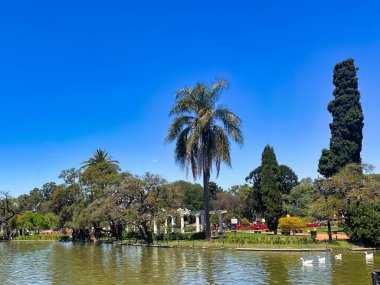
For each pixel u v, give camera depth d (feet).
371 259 93.56
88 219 208.95
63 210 254.06
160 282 69.15
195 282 68.13
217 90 158.71
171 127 158.81
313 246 123.54
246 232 201.77
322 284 62.59
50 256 133.90
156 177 167.43
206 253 120.88
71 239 278.05
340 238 142.20
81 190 252.21
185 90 159.33
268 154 200.64
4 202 282.36
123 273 81.92
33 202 435.53
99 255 128.98
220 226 192.54
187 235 163.02
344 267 80.94
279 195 197.47
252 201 260.83
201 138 154.30
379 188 134.82
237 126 153.99
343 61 202.49
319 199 138.31
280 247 124.98
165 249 141.18
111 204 176.96
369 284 61.72
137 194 167.63
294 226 164.25
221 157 152.35
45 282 74.33
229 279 70.18
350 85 200.34
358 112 197.26
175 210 167.94
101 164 253.24
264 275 73.41
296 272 76.02
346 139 197.47
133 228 231.91
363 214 125.80
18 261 118.52
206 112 153.28
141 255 120.98
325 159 200.44
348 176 138.31
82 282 72.33
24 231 354.33
